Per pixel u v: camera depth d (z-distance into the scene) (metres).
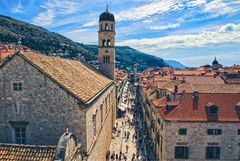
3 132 26.38
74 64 44.25
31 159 19.88
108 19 73.44
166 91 55.41
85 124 25.09
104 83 46.84
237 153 41.59
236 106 43.28
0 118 26.12
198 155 41.72
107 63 74.56
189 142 41.50
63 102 25.20
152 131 57.28
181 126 41.16
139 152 53.75
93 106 29.72
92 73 49.72
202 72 117.19
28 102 25.64
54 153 20.27
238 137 41.25
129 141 61.22
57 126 25.53
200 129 41.19
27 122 25.84
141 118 88.81
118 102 99.19
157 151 49.19
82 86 30.38
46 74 25.11
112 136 64.88
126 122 82.19
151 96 64.50
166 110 44.06
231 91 52.16
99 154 36.00
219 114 42.09
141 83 116.00
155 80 86.44
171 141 41.44
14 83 25.59
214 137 41.31
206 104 43.56
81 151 24.62
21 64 25.31
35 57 28.22
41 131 25.81
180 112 42.38
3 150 20.81
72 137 21.77
